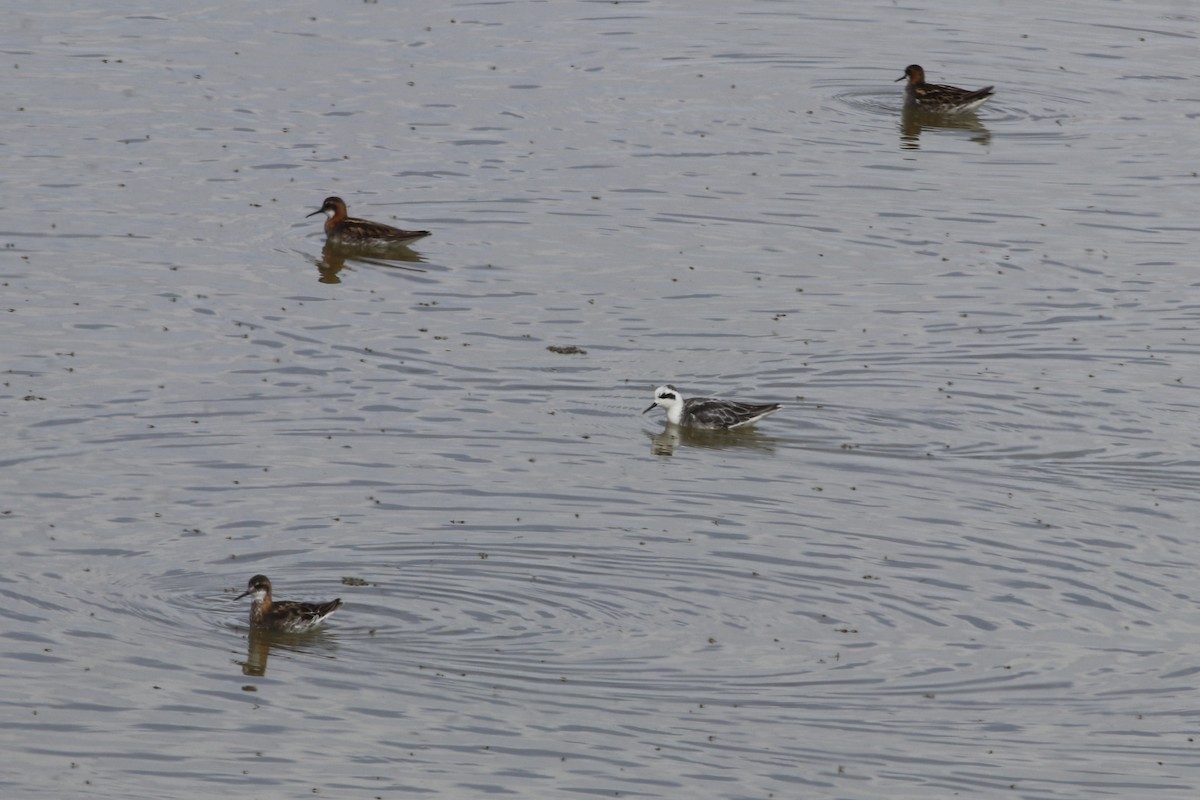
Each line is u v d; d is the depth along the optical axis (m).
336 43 60.72
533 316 41.12
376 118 53.91
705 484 33.31
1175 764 24.78
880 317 41.72
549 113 55.22
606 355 39.22
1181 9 70.81
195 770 24.00
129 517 30.73
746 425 35.91
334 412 35.56
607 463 34.09
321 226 46.06
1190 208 49.81
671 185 49.94
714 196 49.25
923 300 42.81
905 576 29.91
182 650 26.98
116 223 45.25
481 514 31.48
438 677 26.36
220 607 28.17
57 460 32.75
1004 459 34.88
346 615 27.94
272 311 40.56
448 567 29.50
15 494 31.33
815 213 48.34
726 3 68.88
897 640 27.89
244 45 59.94
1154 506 32.84
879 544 31.09
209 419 34.88
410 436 34.69
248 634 27.45
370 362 38.12
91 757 24.25
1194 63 63.66
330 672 26.48
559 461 34.03
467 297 42.06
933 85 57.19
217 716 25.31
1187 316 42.19
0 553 29.23
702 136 54.09
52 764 24.03
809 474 34.03
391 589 28.73
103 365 37.12
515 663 26.86
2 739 24.50
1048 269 44.97
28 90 54.44
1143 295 43.47
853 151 53.69
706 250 45.50
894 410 36.94
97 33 60.47
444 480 32.84
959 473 34.22
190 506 31.25
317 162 50.38
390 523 30.94
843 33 65.81
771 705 25.98
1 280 41.22
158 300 40.78
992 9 69.88
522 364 38.50
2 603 27.80
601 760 24.52
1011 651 27.66
